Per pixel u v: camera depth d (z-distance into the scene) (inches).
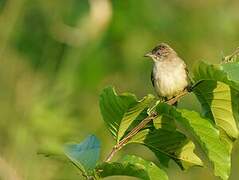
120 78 629.6
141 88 635.5
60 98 547.5
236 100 303.0
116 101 292.7
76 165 287.7
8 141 516.7
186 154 307.4
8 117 528.4
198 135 283.7
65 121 533.0
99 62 602.5
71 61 582.9
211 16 665.0
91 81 597.3
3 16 587.2
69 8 609.9
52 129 524.1
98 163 287.0
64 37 597.9
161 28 639.8
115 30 613.3
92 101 591.5
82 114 578.9
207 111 309.7
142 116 307.4
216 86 301.3
